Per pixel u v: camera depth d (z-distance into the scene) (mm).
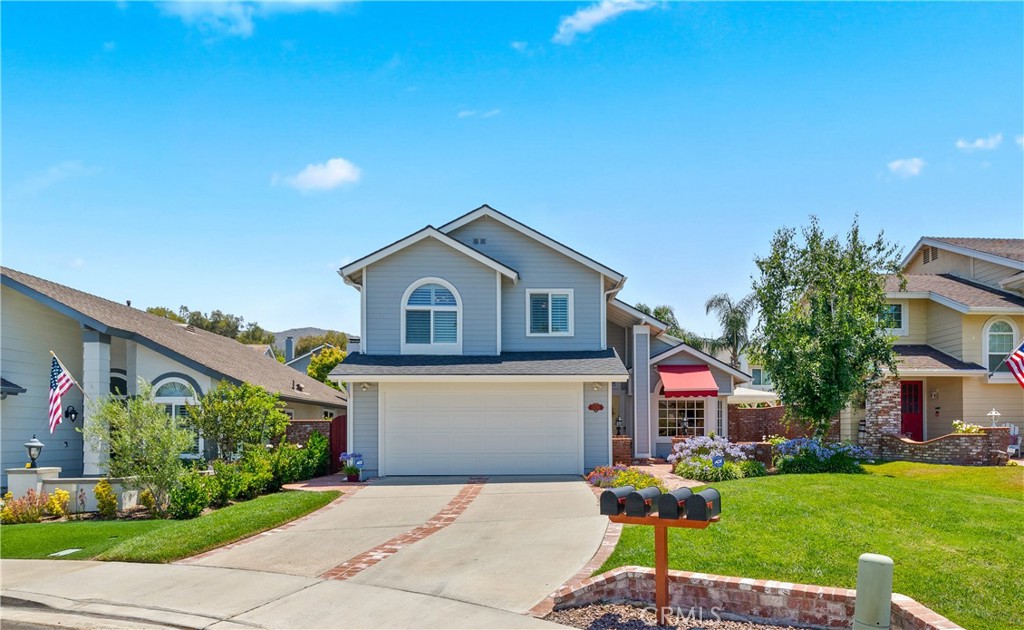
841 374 21516
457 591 10039
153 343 22734
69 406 24234
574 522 14102
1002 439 22828
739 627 8688
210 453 21688
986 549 10641
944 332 28594
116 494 17078
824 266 22797
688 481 19734
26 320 22641
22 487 17438
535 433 22234
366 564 11609
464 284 23359
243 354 32500
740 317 49969
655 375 28328
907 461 23453
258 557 12328
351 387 22203
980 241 33469
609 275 23953
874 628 7016
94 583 10977
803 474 18734
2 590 10688
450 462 22094
